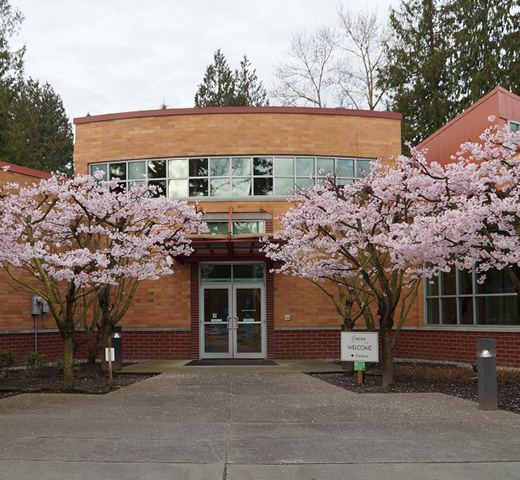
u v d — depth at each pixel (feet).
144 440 22.29
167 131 59.31
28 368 45.32
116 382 40.60
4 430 24.08
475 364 39.70
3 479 17.31
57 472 18.07
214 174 58.95
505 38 93.71
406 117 100.89
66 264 33.42
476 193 29.99
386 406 29.86
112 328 46.70
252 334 57.72
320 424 25.35
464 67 99.35
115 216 39.81
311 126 59.31
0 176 49.96
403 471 18.24
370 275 44.80
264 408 29.35
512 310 46.73
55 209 45.47
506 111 52.08
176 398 32.71
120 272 39.27
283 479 17.47
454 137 58.85
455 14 104.37
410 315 57.57
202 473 18.04
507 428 24.39
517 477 17.58
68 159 157.07
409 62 102.99
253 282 58.08
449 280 53.78
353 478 17.54
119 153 59.88
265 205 58.13
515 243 28.78
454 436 22.89
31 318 52.80
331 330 57.52
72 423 25.57
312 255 43.78
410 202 35.96
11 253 31.96
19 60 106.01
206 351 57.47
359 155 59.57
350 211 35.86
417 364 51.70
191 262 57.57
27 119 104.78
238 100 136.87
